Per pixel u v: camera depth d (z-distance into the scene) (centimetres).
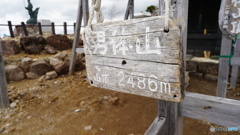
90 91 363
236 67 359
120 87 96
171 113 123
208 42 623
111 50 96
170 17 70
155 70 79
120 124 232
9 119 246
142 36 80
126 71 91
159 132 112
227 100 102
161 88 78
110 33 94
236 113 96
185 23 103
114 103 296
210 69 446
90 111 272
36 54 599
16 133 214
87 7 405
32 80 429
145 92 85
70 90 368
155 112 266
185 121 239
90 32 103
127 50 88
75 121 242
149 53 79
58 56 519
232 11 211
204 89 372
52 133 214
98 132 213
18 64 459
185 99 117
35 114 262
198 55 624
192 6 654
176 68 72
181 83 74
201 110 111
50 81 424
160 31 73
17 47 577
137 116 254
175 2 102
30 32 962
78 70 529
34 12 1158
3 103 275
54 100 314
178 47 69
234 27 213
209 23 635
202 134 206
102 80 104
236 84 388
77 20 430
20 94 330
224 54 258
